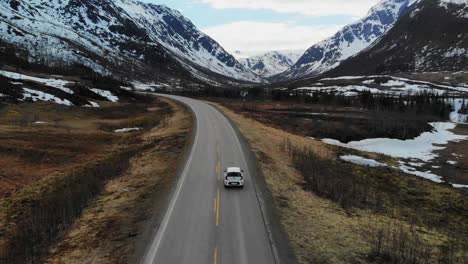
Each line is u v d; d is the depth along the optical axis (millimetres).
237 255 25141
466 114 137750
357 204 37500
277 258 24797
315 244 27250
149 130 73750
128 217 31125
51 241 27344
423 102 145375
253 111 115125
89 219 31000
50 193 38375
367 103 143375
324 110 125688
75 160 51938
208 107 110938
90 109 96312
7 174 44438
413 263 25422
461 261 27172
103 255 25219
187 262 24266
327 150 64250
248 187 38312
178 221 30156
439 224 36062
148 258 24688
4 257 25281
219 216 31125
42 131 65875
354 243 27969
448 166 66375
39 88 97188
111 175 42656
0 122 69500
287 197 36562
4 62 152375
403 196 43500
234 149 54062
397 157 71750
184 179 40531
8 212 34312
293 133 82188
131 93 139500
